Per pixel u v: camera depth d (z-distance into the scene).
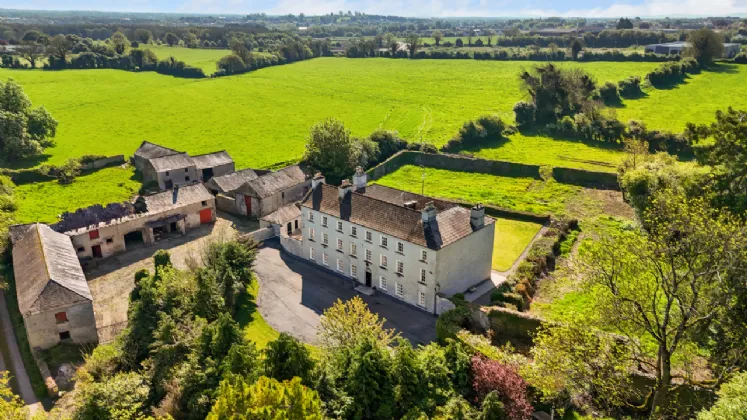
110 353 50.09
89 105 181.38
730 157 68.88
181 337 49.62
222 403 34.59
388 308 64.12
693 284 37.25
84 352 55.66
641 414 44.16
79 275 61.78
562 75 163.38
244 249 68.62
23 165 120.81
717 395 40.44
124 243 79.75
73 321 56.28
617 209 96.50
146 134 150.88
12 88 128.50
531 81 165.88
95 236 76.38
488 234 67.25
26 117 127.94
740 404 31.34
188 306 56.25
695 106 168.88
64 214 77.75
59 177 113.44
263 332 59.31
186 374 44.66
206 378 44.47
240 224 91.25
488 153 134.25
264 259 77.38
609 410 42.53
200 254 70.56
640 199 81.25
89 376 44.41
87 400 41.53
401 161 129.25
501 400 41.94
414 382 42.66
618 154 130.62
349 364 44.25
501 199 102.44
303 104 191.75
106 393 41.69
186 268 73.44
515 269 70.69
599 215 93.12
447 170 124.38
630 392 42.59
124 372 48.94
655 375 45.09
